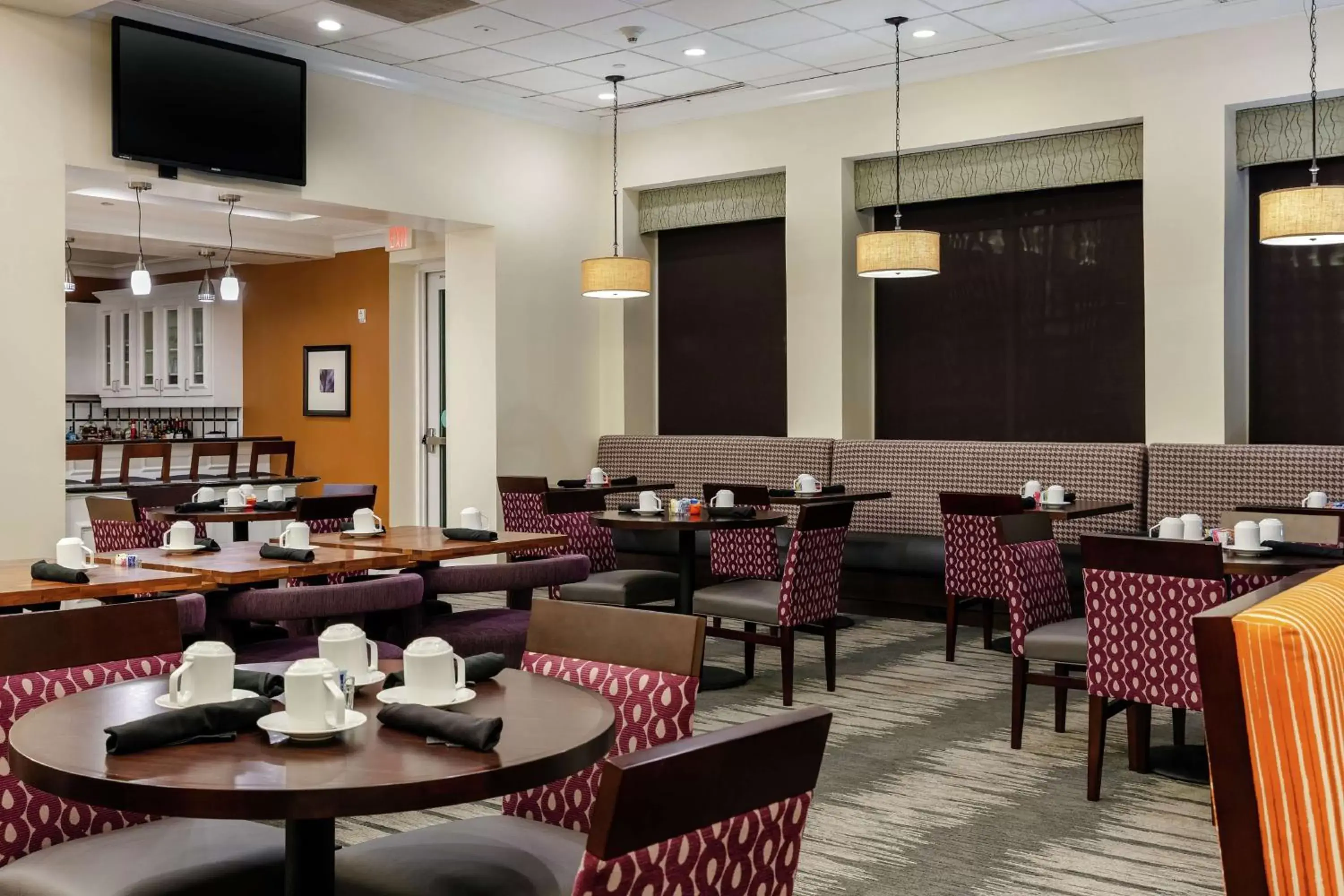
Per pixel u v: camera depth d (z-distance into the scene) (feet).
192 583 13.29
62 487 20.85
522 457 29.94
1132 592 12.89
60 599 12.31
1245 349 24.27
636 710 7.94
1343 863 4.94
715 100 29.48
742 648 22.49
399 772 5.65
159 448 27.37
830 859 11.59
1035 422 27.04
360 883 6.78
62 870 7.00
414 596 14.80
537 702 7.11
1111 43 24.11
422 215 27.30
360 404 37.63
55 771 5.70
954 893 10.73
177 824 7.83
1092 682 13.24
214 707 6.32
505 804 8.43
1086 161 25.34
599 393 32.27
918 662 21.13
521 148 29.73
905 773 14.42
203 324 42.39
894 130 27.14
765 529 21.50
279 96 23.81
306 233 36.96
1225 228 23.13
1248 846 5.12
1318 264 23.61
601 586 19.51
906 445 26.76
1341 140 22.40
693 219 31.19
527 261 29.94
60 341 20.80
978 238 27.71
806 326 28.53
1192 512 22.93
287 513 22.35
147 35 21.57
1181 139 23.49
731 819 4.96
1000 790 13.71
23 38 20.31
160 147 21.86
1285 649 5.02
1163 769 14.42
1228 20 22.76
